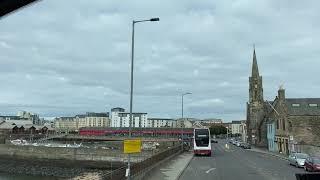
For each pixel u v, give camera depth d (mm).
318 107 80875
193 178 32781
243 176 34469
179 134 156375
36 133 164750
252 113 143875
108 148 93000
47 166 88938
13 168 86562
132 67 29531
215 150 97438
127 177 23797
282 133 84375
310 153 69938
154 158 37781
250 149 103500
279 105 86000
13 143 112250
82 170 83188
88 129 164500
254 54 150625
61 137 148500
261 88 145750
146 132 158375
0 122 185250
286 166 47781
